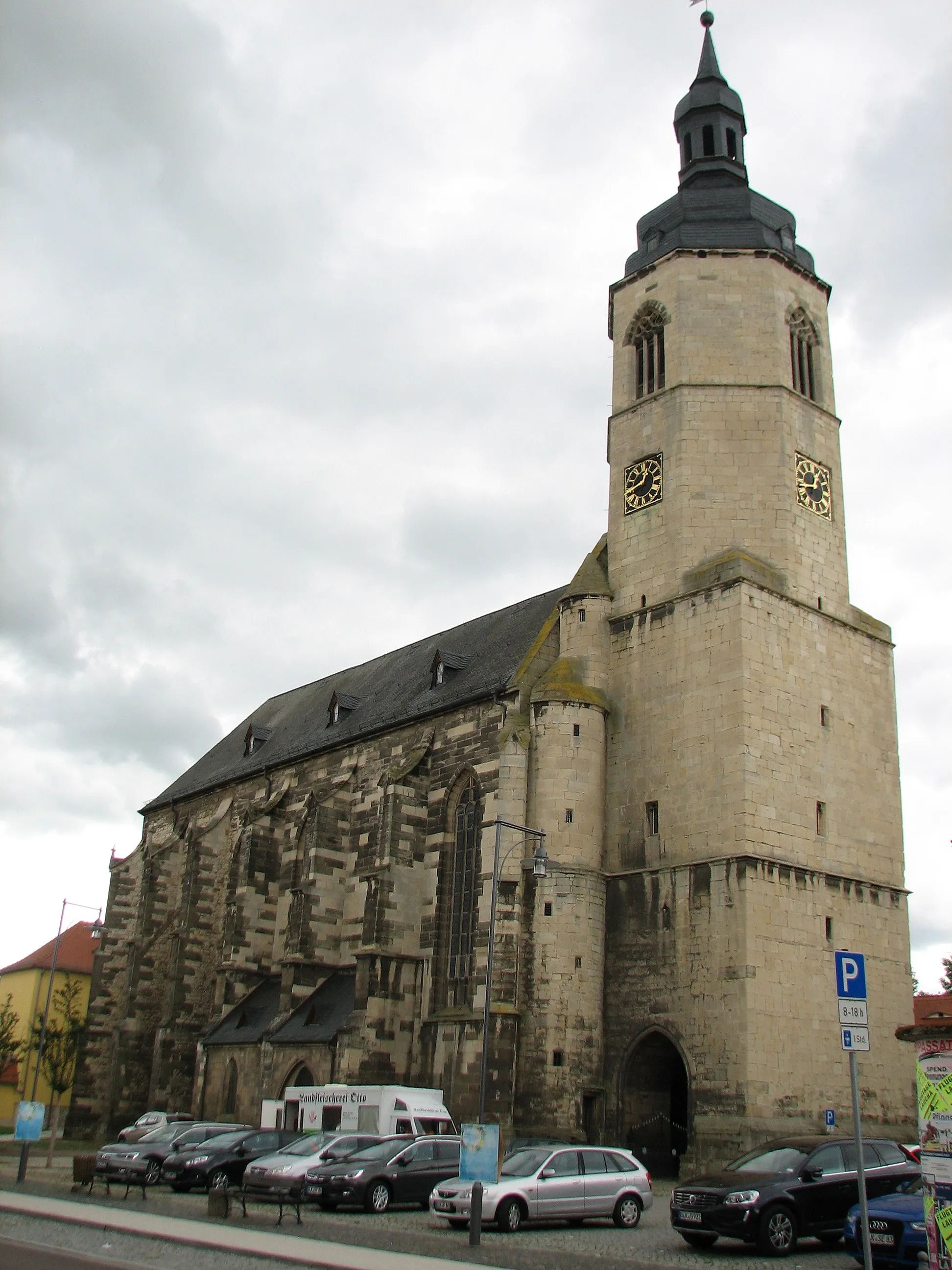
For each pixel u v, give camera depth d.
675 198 62.12
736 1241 29.52
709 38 65.94
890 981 50.75
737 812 47.78
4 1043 85.56
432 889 56.34
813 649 52.84
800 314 59.19
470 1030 50.72
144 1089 75.56
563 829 51.66
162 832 86.94
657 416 57.59
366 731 65.88
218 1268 22.14
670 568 54.47
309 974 61.41
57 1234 26.72
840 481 57.69
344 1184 33.59
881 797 53.50
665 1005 47.97
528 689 55.69
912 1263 23.94
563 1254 24.95
